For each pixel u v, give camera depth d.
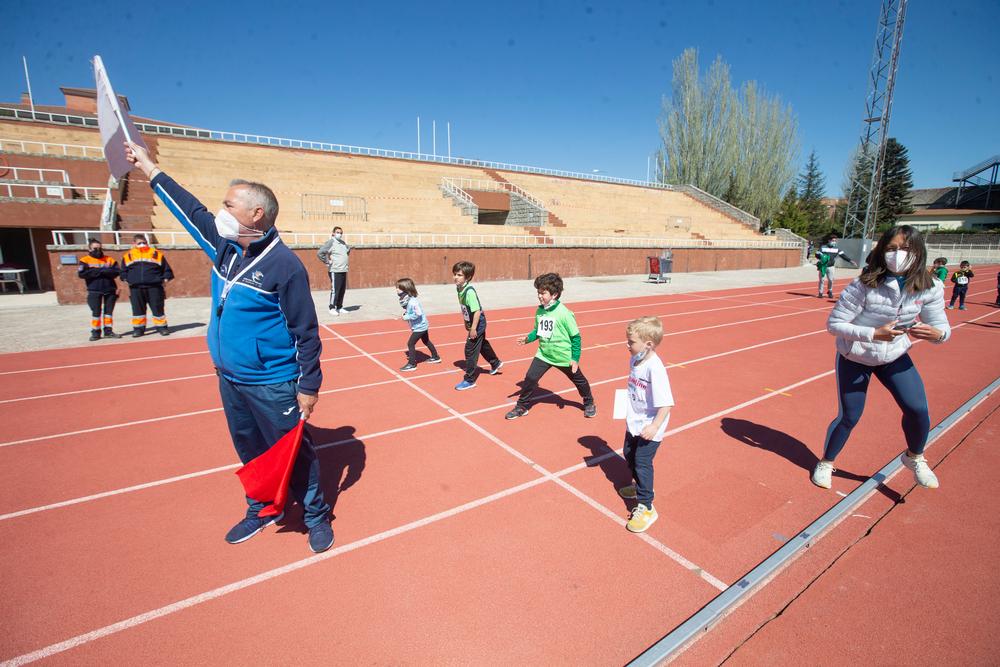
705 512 3.64
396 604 2.74
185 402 6.00
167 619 2.63
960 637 2.54
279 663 2.37
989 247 45.38
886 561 3.12
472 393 6.41
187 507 3.72
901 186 60.03
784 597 2.82
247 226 2.67
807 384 6.96
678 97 46.62
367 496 3.85
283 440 2.97
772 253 34.50
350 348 8.87
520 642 2.49
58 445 4.78
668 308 14.52
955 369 7.86
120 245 13.44
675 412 5.78
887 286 3.55
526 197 29.62
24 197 15.59
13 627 2.56
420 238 21.02
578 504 3.76
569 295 17.23
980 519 3.57
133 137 3.29
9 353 8.30
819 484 4.02
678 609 2.70
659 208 37.69
